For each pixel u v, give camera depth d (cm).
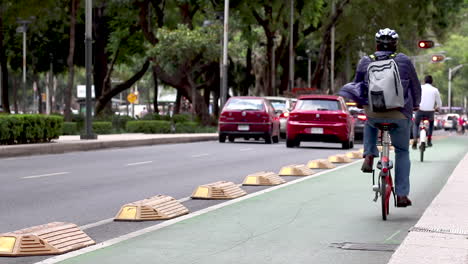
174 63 5375
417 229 940
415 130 2306
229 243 902
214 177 1806
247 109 3609
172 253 840
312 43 7850
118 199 1368
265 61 7612
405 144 1105
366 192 1452
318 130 3109
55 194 1431
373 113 1073
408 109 1069
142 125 4534
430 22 6291
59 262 789
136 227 1050
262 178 1625
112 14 5925
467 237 880
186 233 972
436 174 1880
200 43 5075
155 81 7512
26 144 2692
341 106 3145
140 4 5359
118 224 1076
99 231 1016
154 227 1020
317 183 1627
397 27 6272
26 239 842
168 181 1698
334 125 3097
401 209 1211
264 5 5553
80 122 4656
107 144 3066
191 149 3030
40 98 8312
